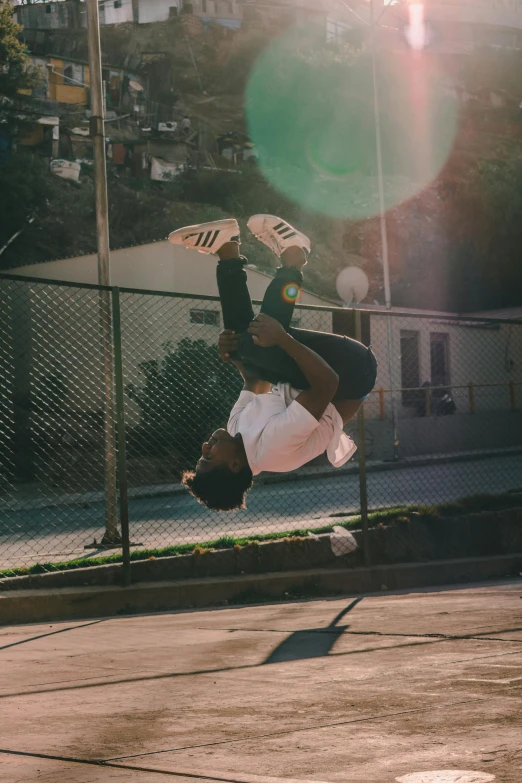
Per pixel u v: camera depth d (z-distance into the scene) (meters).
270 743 3.08
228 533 11.38
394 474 22.78
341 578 9.36
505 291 55.34
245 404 3.80
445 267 53.97
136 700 4.02
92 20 12.19
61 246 45.06
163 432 14.24
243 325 3.83
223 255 3.93
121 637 6.35
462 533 10.51
